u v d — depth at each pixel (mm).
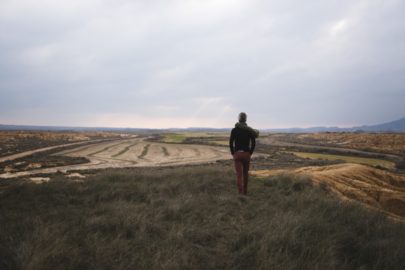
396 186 16234
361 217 6645
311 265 4207
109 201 8352
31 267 3908
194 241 5363
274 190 9930
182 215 6742
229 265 4418
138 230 5570
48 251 4344
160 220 6418
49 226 5508
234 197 8508
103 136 166250
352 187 12641
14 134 129625
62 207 7488
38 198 8406
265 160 51000
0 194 8781
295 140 143750
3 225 5738
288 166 40188
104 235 5391
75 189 9586
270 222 5957
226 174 12711
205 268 4340
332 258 4469
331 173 14086
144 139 143125
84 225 5832
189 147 89562
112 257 4387
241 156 9055
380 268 4480
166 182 10812
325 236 5266
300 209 7133
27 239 4746
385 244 5086
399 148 98062
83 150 71375
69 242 4934
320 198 8055
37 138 118250
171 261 4289
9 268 3994
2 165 36156
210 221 6387
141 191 9180
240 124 9148
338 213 6816
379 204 11391
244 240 5246
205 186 10195
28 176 24391
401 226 6457
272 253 4508
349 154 69375
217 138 145250
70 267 4059
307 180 10836
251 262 4410
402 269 4430
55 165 38000
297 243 4863
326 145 106125
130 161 48500
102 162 45312
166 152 71000
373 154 71500
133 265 4180
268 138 162375
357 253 4934
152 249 4824
